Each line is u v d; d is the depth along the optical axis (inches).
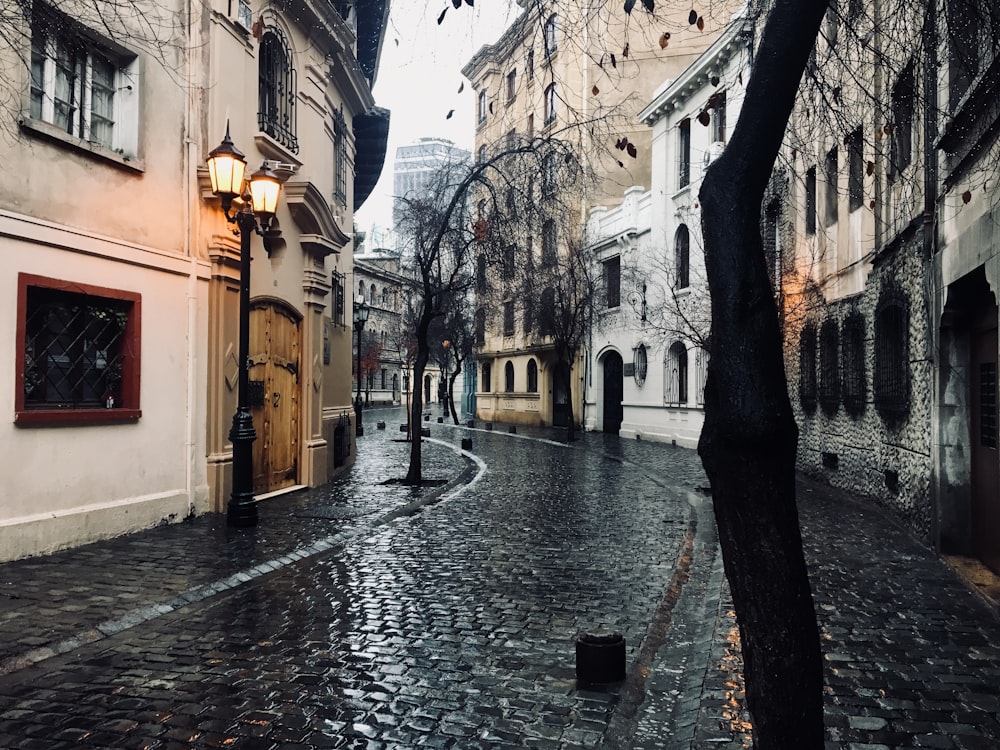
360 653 193.5
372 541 338.6
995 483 267.6
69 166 311.3
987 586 253.4
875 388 426.0
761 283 94.1
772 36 96.8
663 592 256.4
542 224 578.6
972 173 261.1
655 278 986.7
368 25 677.3
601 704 163.5
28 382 299.9
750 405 90.5
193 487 383.9
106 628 208.7
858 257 467.5
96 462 323.3
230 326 411.2
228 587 255.6
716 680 171.5
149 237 355.6
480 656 192.4
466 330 1486.2
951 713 154.0
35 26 227.0
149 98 355.3
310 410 517.0
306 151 527.8
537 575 278.5
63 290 307.3
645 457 783.7
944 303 297.9
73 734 146.9
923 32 193.6
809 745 88.7
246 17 430.3
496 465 705.0
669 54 1131.9
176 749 141.3
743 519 91.1
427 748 142.6
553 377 1425.9
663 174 969.5
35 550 291.0
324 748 142.1
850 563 289.7
